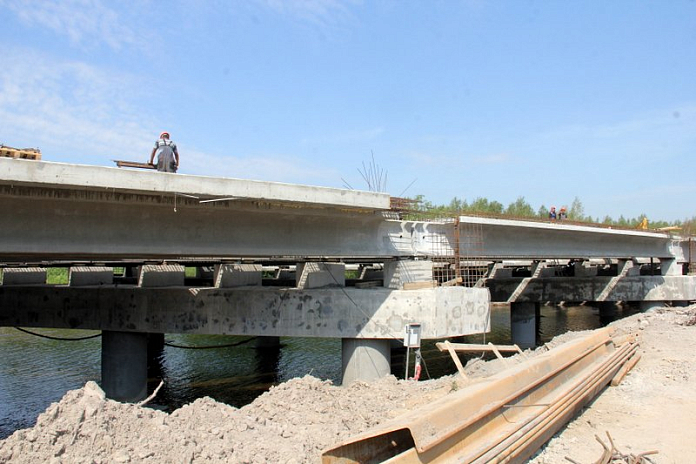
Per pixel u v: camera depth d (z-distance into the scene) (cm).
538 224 2728
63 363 2725
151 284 2159
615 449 1067
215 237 1642
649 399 1455
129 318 2127
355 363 1964
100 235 1433
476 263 3441
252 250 1720
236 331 2028
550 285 3550
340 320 1962
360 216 1923
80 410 839
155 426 890
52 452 771
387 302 1931
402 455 762
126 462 788
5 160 1160
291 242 1816
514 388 1096
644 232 3572
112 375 2134
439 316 1916
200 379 2478
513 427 990
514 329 3522
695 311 2714
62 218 1375
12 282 2388
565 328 4172
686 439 1164
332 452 794
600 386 1488
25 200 1314
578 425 1250
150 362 2839
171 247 1551
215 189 1453
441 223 2245
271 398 1225
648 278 3762
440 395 1241
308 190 1644
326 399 1260
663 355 1908
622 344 1933
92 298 2191
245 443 934
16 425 1805
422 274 2144
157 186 1359
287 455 898
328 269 2094
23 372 2538
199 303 2067
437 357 2923
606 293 3672
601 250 3434
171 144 1506
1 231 1290
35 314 2269
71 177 1241
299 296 1989
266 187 1545
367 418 1120
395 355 2961
